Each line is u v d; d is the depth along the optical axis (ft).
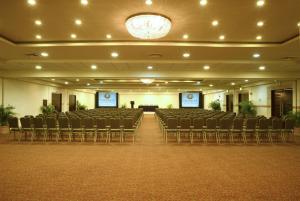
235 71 46.42
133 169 18.88
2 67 43.09
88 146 28.40
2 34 25.73
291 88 53.21
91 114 43.73
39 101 63.57
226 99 96.68
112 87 93.76
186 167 19.57
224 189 14.75
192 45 28.27
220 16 20.66
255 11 19.58
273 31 24.43
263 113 64.28
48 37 26.84
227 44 28.43
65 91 85.10
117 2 18.19
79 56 34.71
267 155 24.12
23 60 36.99
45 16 20.88
